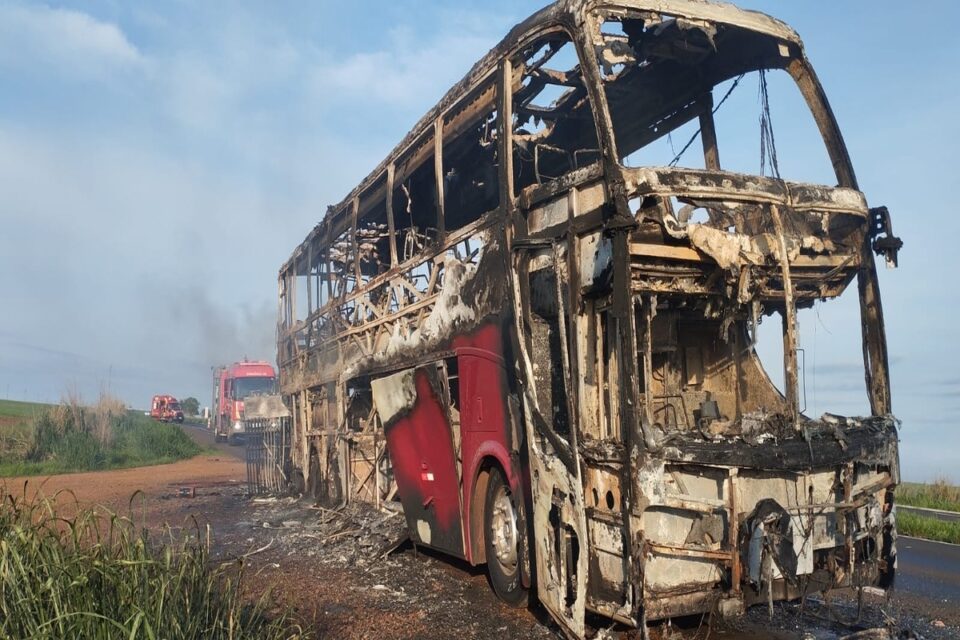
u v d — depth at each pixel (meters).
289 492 15.91
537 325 6.27
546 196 6.08
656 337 6.41
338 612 6.71
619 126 7.87
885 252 6.23
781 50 6.43
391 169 9.73
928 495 16.08
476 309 7.31
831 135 6.55
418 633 6.07
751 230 5.69
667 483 4.96
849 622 6.21
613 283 5.09
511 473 6.70
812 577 5.53
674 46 6.60
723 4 6.19
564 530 5.65
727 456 5.08
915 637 5.76
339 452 12.56
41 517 5.29
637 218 5.18
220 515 13.42
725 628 6.02
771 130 6.50
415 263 9.00
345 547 9.92
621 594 5.08
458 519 7.88
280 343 17.59
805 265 5.92
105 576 4.17
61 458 24.45
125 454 27.22
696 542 5.10
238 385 37.34
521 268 6.31
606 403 5.57
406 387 8.97
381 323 10.17
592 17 5.65
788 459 5.29
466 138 7.92
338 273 12.95
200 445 33.97
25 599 3.95
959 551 9.98
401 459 9.30
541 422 6.00
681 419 6.57
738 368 6.88
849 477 5.65
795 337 5.63
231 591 5.04
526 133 8.08
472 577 8.15
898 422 6.11
